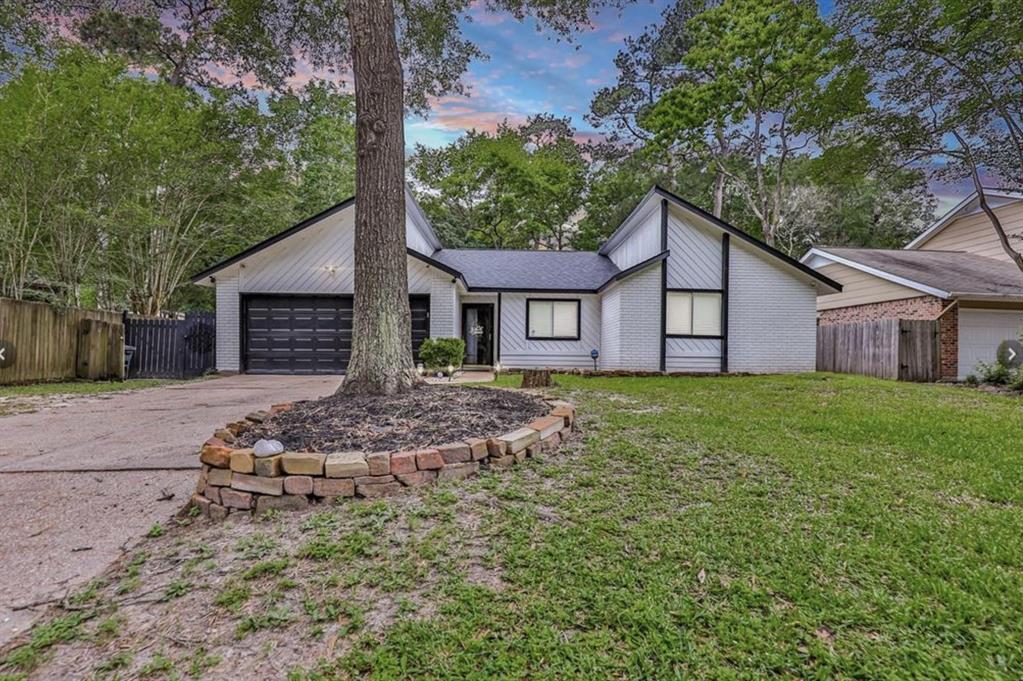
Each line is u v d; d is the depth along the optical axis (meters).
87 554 2.29
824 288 12.42
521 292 13.62
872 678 1.49
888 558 2.23
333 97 20.48
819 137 14.61
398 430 3.43
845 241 26.62
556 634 1.69
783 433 4.74
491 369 13.15
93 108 10.50
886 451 4.14
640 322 12.03
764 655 1.59
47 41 10.20
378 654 1.59
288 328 12.76
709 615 1.79
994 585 2.00
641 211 12.99
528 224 26.78
